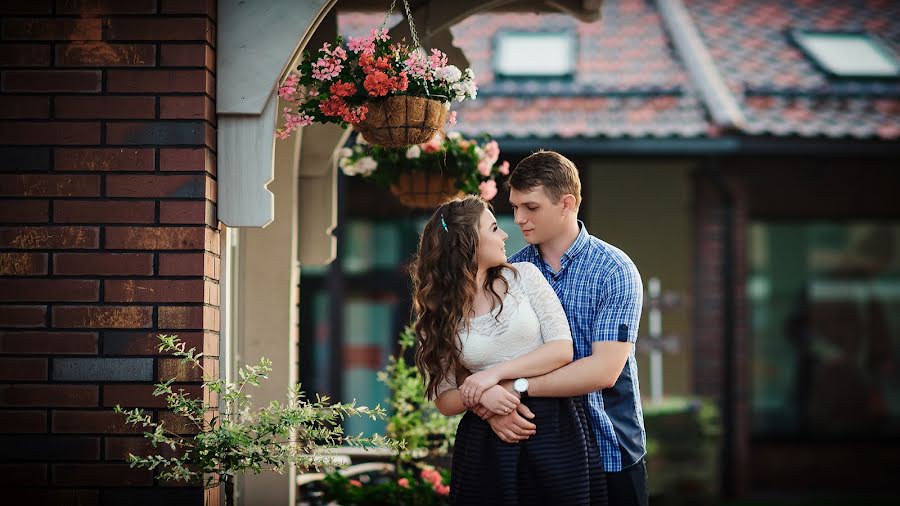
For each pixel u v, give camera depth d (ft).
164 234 13.17
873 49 37.58
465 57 18.53
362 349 34.68
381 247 34.78
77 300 13.19
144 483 13.08
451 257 12.17
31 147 13.26
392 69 13.85
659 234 35.29
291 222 18.85
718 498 32.91
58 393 13.14
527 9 18.40
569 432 12.10
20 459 13.10
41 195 13.23
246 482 18.51
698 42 36.81
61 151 13.26
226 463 13.02
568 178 12.84
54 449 13.10
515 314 12.07
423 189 19.31
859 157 33.37
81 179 13.24
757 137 32.37
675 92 34.30
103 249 13.20
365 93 13.87
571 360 12.26
